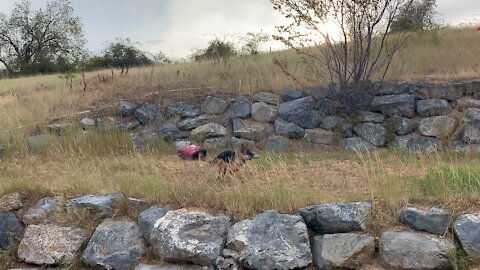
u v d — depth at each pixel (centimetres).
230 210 525
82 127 958
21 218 556
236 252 476
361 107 997
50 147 841
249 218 510
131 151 858
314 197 529
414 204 507
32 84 1492
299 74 1139
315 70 1123
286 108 1012
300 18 1070
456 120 934
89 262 501
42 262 507
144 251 507
